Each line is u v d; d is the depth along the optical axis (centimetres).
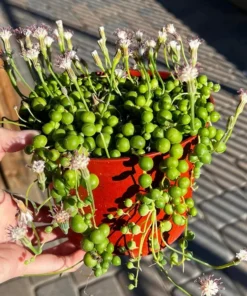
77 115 24
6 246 30
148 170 22
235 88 85
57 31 28
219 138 25
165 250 48
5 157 56
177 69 26
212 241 53
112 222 25
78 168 21
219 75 90
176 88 27
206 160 23
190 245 52
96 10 130
